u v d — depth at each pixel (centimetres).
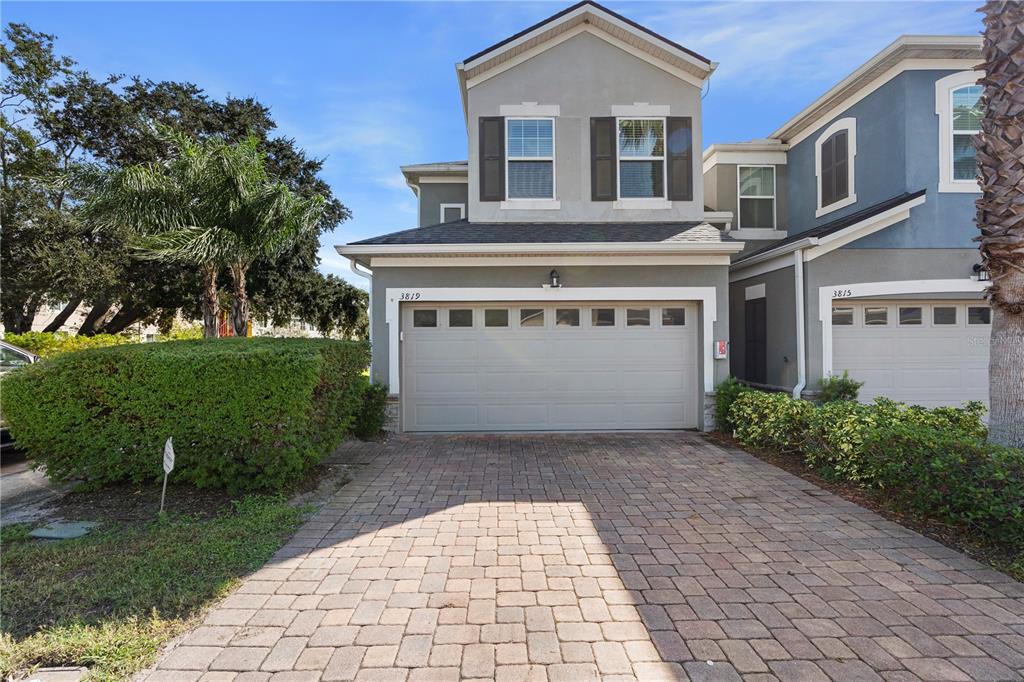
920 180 834
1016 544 366
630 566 357
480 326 855
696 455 688
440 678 241
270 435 494
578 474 598
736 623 285
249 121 1755
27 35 1582
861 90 920
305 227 862
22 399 498
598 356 858
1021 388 455
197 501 495
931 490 432
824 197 1017
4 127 1540
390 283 837
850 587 325
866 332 897
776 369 923
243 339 636
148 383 493
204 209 817
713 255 836
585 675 243
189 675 243
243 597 316
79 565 358
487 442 777
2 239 1462
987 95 473
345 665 251
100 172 809
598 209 945
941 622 285
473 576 343
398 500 504
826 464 583
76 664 252
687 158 948
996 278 466
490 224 936
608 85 949
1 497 532
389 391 830
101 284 1528
